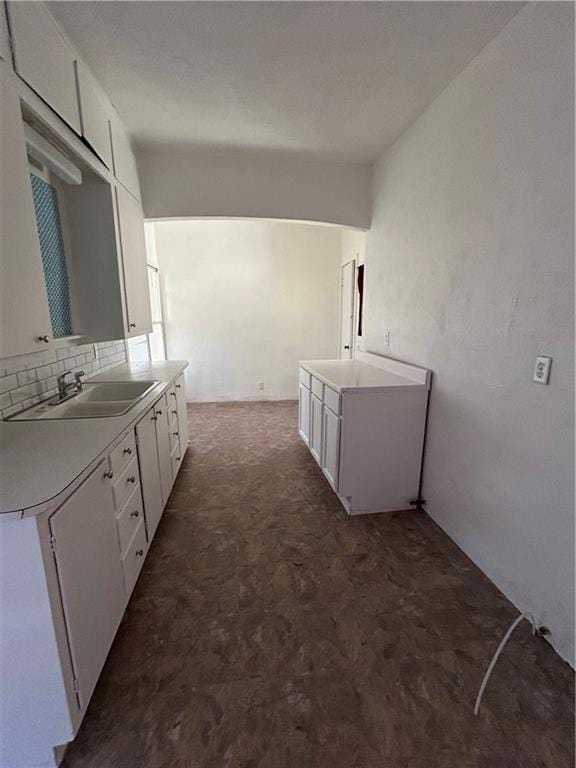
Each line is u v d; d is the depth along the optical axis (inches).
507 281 63.5
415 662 54.7
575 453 52.2
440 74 74.4
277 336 201.5
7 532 36.7
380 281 117.5
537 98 55.6
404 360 103.6
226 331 197.9
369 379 98.9
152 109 87.1
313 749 43.8
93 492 49.2
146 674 52.9
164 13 58.4
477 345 72.4
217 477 116.0
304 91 80.6
